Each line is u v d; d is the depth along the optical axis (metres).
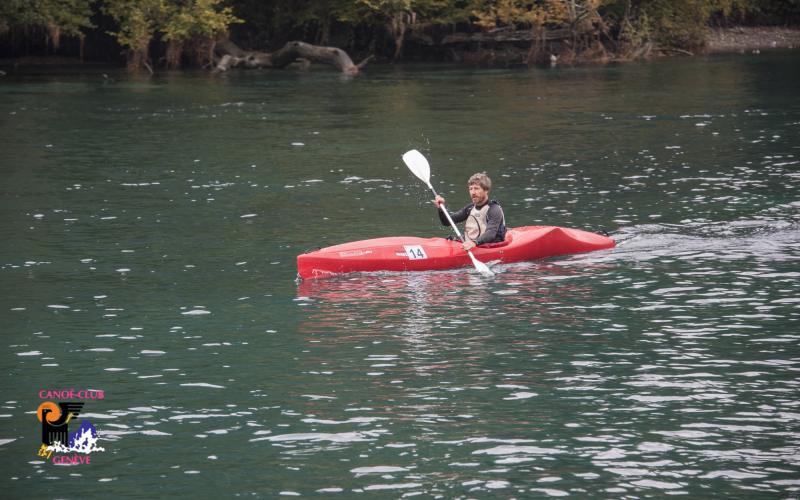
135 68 79.12
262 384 13.34
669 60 87.12
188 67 83.75
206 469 10.77
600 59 87.62
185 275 19.45
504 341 15.08
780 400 12.48
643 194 27.44
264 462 10.92
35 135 41.66
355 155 36.19
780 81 64.25
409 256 19.67
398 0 82.50
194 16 79.12
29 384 13.45
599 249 21.08
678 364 13.88
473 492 10.13
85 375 13.79
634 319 16.08
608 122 44.72
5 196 28.14
